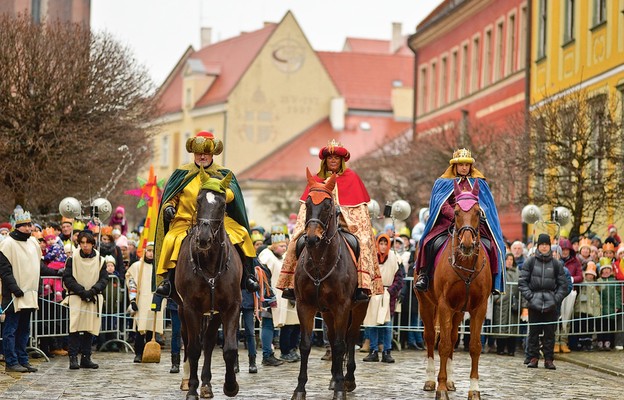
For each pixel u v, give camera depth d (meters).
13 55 33.22
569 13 36.28
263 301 19.00
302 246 14.67
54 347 20.28
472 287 14.32
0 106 32.97
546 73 38.16
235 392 14.02
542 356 21.39
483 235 15.02
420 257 15.19
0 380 16.20
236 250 14.38
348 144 87.62
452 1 53.94
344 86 91.88
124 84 35.47
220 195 13.56
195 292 13.72
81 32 35.03
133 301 19.53
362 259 14.59
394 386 16.16
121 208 29.06
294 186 76.12
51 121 33.25
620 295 21.77
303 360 14.05
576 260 21.77
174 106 93.62
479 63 49.62
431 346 15.71
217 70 91.50
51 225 22.80
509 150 31.89
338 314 14.16
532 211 22.92
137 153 37.25
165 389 15.39
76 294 17.88
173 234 14.34
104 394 14.82
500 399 14.84
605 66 32.62
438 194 15.23
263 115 87.38
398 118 90.12
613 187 27.58
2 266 17.11
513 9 45.12
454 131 42.06
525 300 21.16
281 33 88.25
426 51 58.28
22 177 33.06
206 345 14.47
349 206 15.10
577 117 27.95
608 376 17.86
